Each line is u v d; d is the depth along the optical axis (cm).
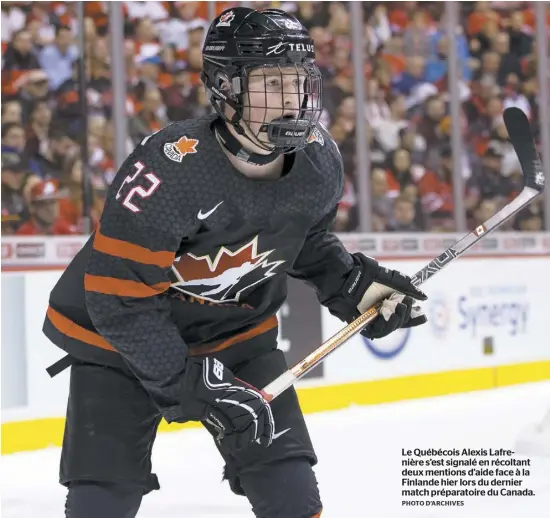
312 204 395
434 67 1473
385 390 1234
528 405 1192
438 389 1291
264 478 405
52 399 977
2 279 943
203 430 1059
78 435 406
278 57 371
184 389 383
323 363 1173
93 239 421
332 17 1388
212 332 428
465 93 1525
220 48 379
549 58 1573
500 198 1531
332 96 1383
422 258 1293
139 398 412
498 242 1379
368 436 998
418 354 1273
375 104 1430
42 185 1174
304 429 417
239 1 1335
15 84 1168
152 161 373
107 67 1217
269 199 384
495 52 1548
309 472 407
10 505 746
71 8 1195
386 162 1431
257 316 434
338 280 448
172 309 419
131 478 405
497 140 1537
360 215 1389
